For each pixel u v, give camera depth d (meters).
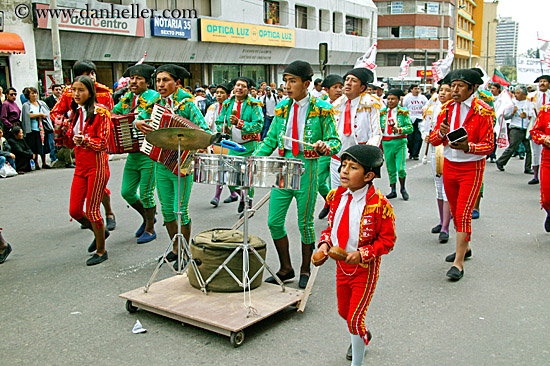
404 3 60.12
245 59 30.09
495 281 5.38
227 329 3.89
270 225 5.02
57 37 15.28
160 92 5.57
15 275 5.52
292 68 4.78
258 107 8.52
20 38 16.45
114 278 5.43
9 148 11.70
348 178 3.33
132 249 6.44
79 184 5.77
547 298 4.92
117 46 21.33
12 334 4.16
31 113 12.13
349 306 3.55
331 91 8.02
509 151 12.55
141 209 6.89
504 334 4.18
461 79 5.29
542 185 6.82
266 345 3.98
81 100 5.52
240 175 4.11
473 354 3.85
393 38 60.84
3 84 16.73
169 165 5.45
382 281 5.39
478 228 7.46
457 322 4.40
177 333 4.18
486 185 10.88
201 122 5.63
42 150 12.48
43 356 3.81
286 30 32.66
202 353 3.86
